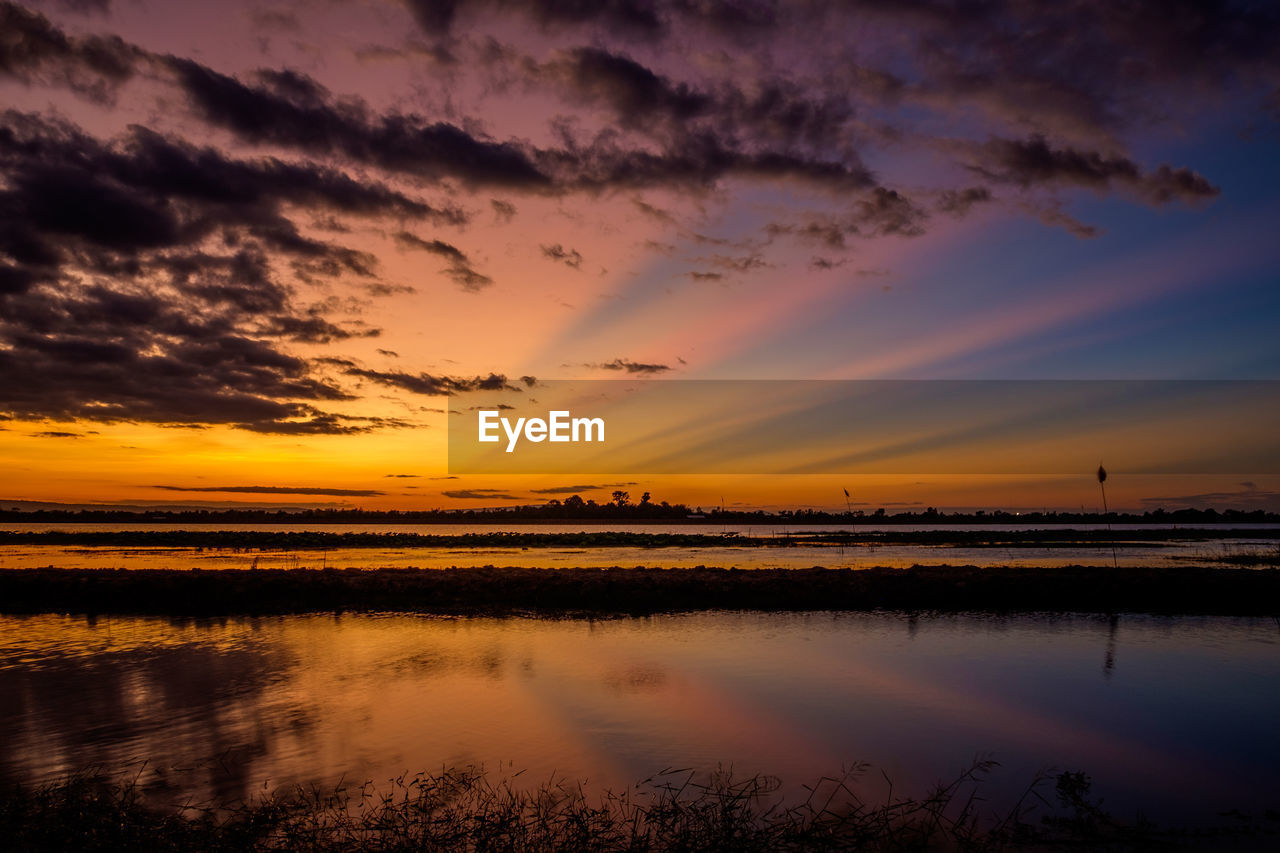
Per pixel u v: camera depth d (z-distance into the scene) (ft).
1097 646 52.21
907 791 26.99
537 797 26.17
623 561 132.46
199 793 26.76
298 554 154.81
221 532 297.33
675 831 23.20
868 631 58.23
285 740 32.60
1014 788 27.20
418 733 33.53
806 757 30.45
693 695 39.65
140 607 71.61
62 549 173.58
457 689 41.01
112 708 37.55
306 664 47.37
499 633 58.08
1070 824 24.17
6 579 75.87
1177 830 23.80
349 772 28.78
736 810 24.89
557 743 32.14
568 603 71.36
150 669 46.09
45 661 48.67
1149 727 34.42
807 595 71.72
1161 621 62.44
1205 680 42.75
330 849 22.13
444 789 26.89
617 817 24.43
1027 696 39.29
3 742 32.40
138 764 29.76
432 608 69.72
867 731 33.71
